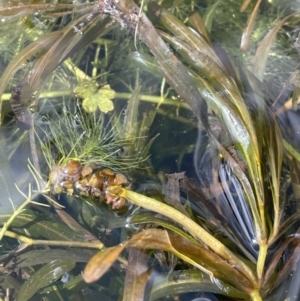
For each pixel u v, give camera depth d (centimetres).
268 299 20
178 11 29
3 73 24
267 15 30
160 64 25
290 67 28
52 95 26
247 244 21
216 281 20
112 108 26
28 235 22
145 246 18
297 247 21
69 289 21
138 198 21
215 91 23
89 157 23
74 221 22
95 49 28
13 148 24
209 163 24
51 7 27
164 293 20
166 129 26
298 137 25
